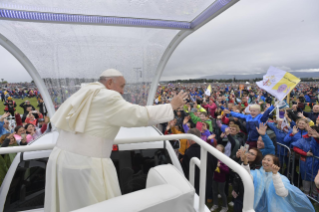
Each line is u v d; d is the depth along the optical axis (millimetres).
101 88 1326
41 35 2361
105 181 1258
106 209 840
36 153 1896
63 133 1321
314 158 2998
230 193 3873
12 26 2158
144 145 2162
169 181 1158
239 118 4219
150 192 975
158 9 1833
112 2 1664
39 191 1792
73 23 1896
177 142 2439
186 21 2152
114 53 2838
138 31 2455
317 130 2949
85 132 1238
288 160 3398
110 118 1220
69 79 2928
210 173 2869
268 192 2240
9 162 2701
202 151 1379
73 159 1224
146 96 3414
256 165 2588
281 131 3736
